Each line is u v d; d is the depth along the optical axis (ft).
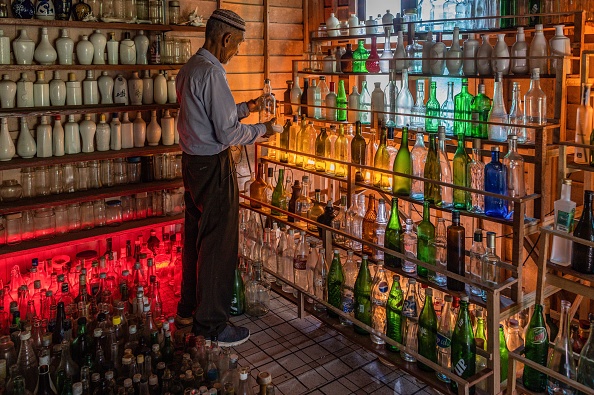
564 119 7.10
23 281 9.30
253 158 12.01
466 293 7.08
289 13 12.46
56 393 6.83
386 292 8.04
